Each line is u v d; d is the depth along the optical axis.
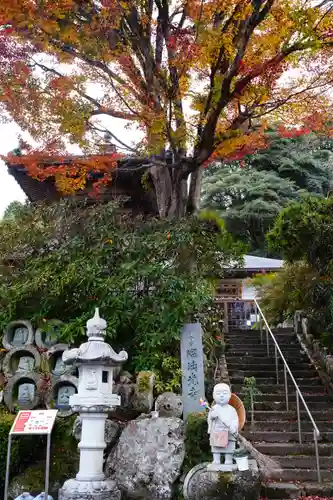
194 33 9.52
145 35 9.94
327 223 12.43
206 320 9.88
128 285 8.99
